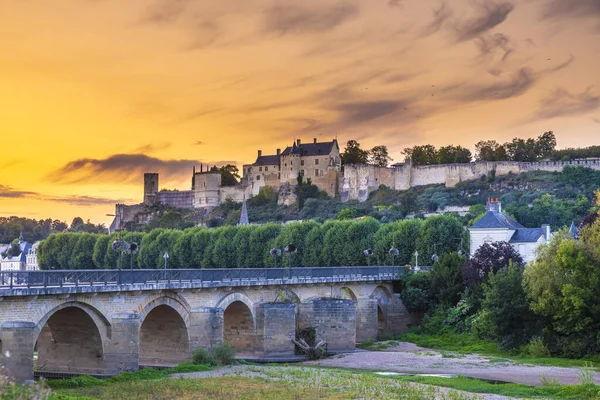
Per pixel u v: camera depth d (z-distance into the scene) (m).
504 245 136.12
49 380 78.38
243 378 85.06
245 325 110.38
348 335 119.62
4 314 72.25
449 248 181.00
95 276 83.56
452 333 127.06
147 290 89.00
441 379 87.50
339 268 129.75
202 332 96.81
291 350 110.94
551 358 104.69
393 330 138.88
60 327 86.31
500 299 112.25
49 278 77.44
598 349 102.94
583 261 104.50
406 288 140.00
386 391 78.06
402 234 186.88
